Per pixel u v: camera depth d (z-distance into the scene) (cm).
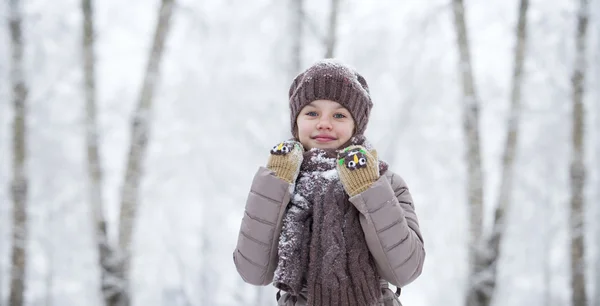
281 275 141
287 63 977
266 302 951
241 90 1120
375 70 1047
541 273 1330
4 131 1110
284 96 1022
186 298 1184
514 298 1353
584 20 916
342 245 141
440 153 1182
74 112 1142
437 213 1280
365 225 144
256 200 149
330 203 145
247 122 1116
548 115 1152
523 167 1242
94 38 817
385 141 1070
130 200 781
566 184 1223
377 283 146
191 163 1202
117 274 758
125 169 789
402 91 1059
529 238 1295
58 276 1304
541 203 1267
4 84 892
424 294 1390
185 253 1301
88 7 813
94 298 1325
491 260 808
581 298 907
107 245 766
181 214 1273
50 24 944
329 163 153
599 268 1161
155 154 1179
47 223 1231
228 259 1264
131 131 798
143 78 807
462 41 856
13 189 860
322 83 159
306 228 147
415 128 1144
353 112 161
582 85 928
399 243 143
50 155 1171
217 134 1159
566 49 955
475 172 832
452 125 1097
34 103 995
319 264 141
